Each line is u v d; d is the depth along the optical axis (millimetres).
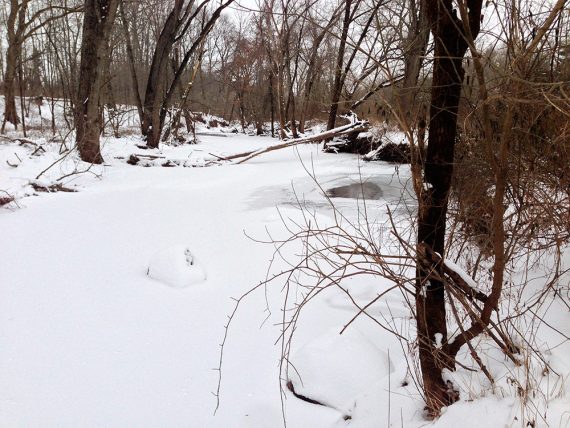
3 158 10641
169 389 3307
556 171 3244
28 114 27609
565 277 3807
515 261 4301
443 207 2518
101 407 3105
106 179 11016
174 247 5289
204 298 4746
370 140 15484
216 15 16688
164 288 4938
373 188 10273
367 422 2693
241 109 39844
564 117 2865
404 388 2850
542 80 2660
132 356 3699
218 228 7027
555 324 3197
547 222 3287
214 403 3174
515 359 2637
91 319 4250
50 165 10359
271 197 9352
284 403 3141
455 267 2566
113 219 7480
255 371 3533
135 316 4332
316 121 27578
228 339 3984
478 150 3385
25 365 3521
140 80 34812
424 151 2602
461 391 2568
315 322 4207
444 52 2338
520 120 3014
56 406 3100
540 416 2168
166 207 8391
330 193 9766
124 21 19453
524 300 3631
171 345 3867
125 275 5238
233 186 10656
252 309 4520
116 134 18703
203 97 43719
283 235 6621
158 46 16344
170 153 16172
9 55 21922
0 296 4637
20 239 6363
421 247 2484
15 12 21578
